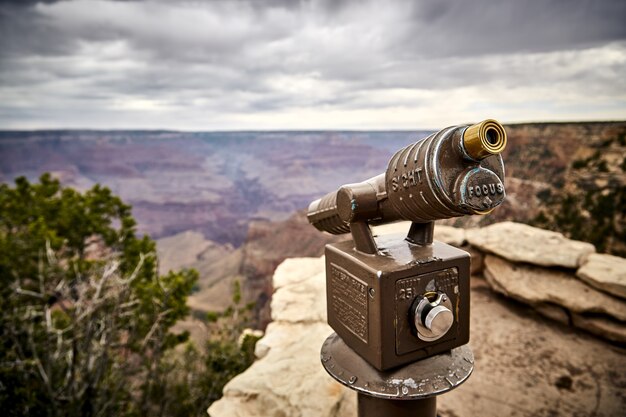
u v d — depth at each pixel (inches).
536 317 136.8
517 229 167.8
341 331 61.7
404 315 51.0
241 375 101.4
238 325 397.4
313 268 174.7
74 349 241.9
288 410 87.2
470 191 40.1
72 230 507.5
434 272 52.3
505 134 39.3
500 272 151.4
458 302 55.0
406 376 53.5
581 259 138.6
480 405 96.0
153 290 355.9
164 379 256.1
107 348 211.5
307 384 93.8
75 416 188.2
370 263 52.1
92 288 258.5
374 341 51.6
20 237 394.0
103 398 205.3
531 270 146.5
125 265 447.5
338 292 61.4
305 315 131.1
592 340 122.1
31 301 328.8
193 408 269.6
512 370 109.0
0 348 225.9
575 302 125.6
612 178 1149.1
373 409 57.5
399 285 49.9
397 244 60.3
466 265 54.7
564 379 104.5
